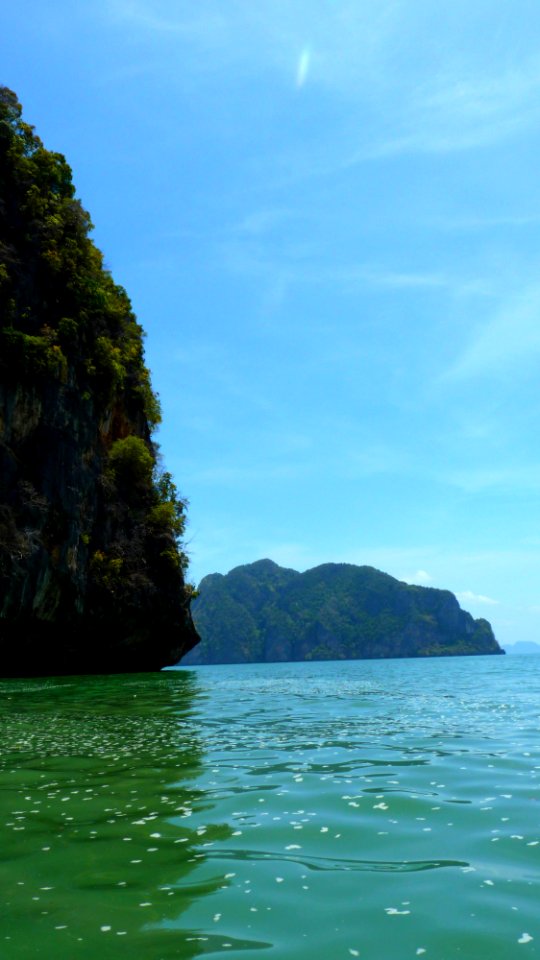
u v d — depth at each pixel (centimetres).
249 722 1852
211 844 701
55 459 4306
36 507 4031
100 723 1816
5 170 4862
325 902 541
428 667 8400
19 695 2761
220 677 5356
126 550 4988
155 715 2033
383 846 683
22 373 4131
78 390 4675
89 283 4941
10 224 4694
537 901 536
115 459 5206
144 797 925
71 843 713
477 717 1933
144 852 678
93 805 880
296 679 4959
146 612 4972
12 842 718
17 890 579
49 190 5153
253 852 672
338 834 727
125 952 459
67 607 4259
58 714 2044
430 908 525
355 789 949
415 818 787
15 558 3756
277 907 532
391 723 1798
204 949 462
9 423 4041
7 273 4356
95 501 4772
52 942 476
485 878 588
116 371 5053
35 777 1075
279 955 452
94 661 4822
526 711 2103
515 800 868
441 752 1277
